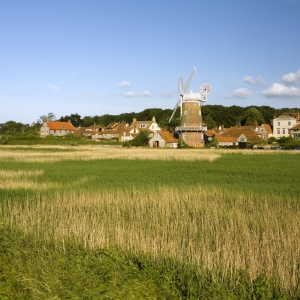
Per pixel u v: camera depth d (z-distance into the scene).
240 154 58.41
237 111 170.38
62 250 11.26
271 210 15.83
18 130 165.12
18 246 11.29
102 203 17.45
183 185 24.41
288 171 33.53
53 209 16.17
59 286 8.65
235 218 14.16
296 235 11.59
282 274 8.98
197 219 14.64
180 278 9.20
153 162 44.28
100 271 9.59
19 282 8.85
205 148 88.00
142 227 13.19
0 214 15.58
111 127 147.75
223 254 10.16
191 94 93.44
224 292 8.56
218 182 26.44
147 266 9.86
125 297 8.20
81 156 52.41
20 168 36.97
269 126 122.50
